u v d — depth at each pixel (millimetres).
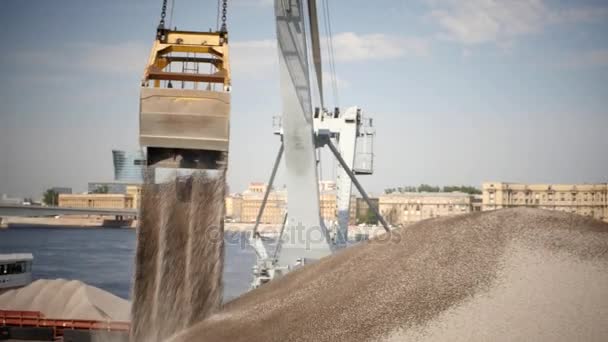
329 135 57656
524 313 18344
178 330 25969
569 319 17828
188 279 27031
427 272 21500
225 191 28797
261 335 21828
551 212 23547
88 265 129125
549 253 20688
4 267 58875
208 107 28734
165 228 28188
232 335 22797
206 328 24469
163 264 27594
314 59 55125
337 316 21016
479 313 18797
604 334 17156
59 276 107438
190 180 29078
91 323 38000
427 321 19156
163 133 28500
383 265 23297
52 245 192750
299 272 27078
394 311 20156
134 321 27141
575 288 18906
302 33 47969
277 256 55562
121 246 191375
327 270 25422
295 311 22703
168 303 26719
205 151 29438
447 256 21984
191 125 28625
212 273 27312
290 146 50562
